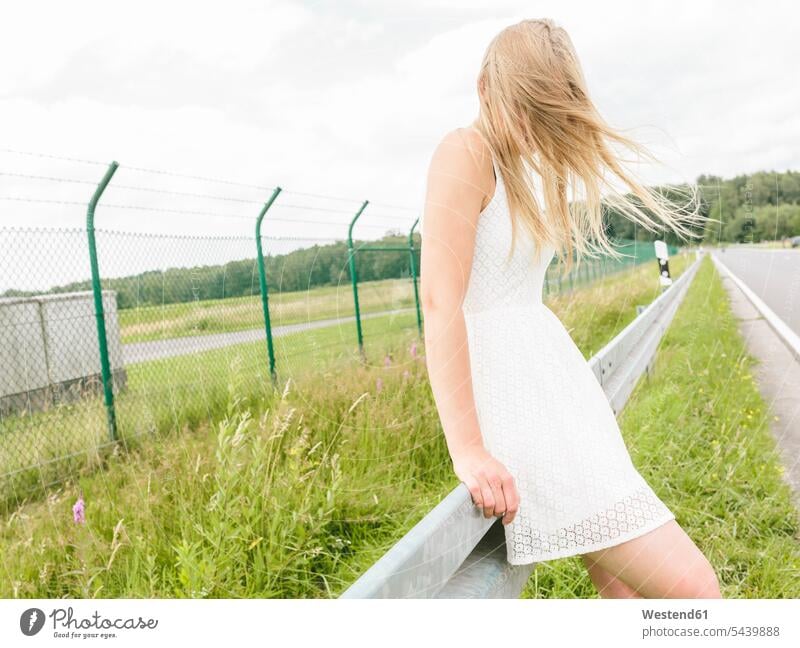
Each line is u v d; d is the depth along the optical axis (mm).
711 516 1641
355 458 1365
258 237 3352
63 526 2535
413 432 1294
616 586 1132
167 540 2195
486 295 1039
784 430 2162
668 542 985
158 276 3277
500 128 931
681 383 2496
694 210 999
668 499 1696
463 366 888
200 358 2609
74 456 3150
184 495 2254
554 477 1018
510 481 919
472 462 895
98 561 2215
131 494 2486
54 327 4969
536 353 1050
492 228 974
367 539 1635
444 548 813
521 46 920
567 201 1004
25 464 3143
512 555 1029
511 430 1031
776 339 2689
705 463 1822
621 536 990
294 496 1809
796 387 2467
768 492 1723
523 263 1027
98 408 3504
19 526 2584
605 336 2072
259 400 2199
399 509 1508
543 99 918
